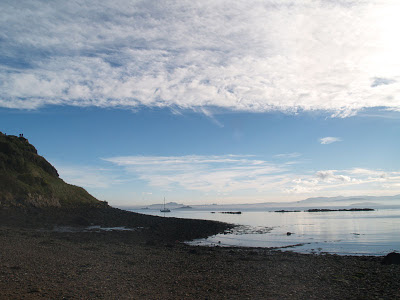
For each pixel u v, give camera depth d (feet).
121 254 76.95
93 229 137.80
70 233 116.67
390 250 101.81
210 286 46.88
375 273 58.23
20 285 40.63
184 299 39.52
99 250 79.71
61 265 56.24
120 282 47.14
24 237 90.07
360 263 70.95
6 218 129.90
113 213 190.08
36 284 41.78
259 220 326.85
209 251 93.97
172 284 47.85
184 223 188.24
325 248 107.14
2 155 186.91
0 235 89.30
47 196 176.55
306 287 46.62
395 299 40.11
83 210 179.63
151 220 186.39
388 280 51.93
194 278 52.60
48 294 37.58
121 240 111.24
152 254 81.00
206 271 59.36
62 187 203.10
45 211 156.56
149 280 49.96
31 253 65.36
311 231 180.45
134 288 44.11
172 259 74.23
